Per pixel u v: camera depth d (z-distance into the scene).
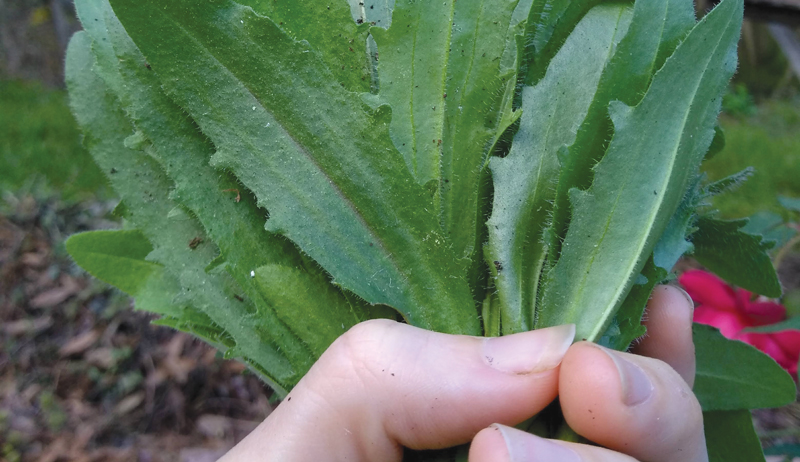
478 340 0.11
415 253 0.12
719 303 0.18
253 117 0.12
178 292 0.14
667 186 0.11
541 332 0.11
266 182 0.12
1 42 1.30
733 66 0.12
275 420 0.12
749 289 0.16
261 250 0.12
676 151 0.11
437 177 0.13
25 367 0.46
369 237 0.12
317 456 0.11
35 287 0.50
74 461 0.41
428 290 0.12
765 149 0.75
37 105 1.05
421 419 0.11
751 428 0.15
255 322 0.12
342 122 0.12
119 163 0.14
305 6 0.12
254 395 0.46
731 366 0.15
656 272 0.12
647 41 0.12
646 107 0.11
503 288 0.12
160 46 0.11
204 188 0.12
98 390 0.45
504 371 0.11
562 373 0.11
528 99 0.13
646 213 0.11
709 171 0.69
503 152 0.13
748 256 0.15
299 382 0.12
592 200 0.11
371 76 0.13
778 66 1.14
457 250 0.13
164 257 0.13
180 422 0.44
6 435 0.42
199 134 0.12
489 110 0.13
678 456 0.11
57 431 0.43
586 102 0.12
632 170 0.11
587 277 0.12
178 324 0.14
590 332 0.12
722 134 0.14
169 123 0.12
